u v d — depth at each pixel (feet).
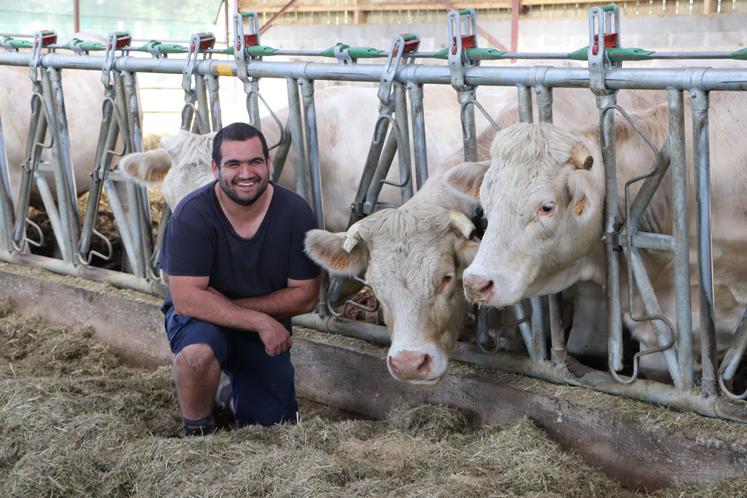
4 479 10.36
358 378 12.71
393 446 10.32
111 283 16.15
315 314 13.53
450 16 10.91
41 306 16.75
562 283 10.44
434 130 15.19
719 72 9.09
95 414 11.37
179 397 11.38
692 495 9.32
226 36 56.34
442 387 11.81
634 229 10.23
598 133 10.45
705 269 9.82
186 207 11.18
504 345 12.48
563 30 46.24
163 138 13.62
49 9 57.93
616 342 10.59
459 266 10.32
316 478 9.33
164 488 9.62
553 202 9.33
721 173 11.29
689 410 10.10
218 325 11.26
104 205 23.29
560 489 9.45
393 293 10.14
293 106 13.06
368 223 10.44
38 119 16.71
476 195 10.34
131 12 59.16
